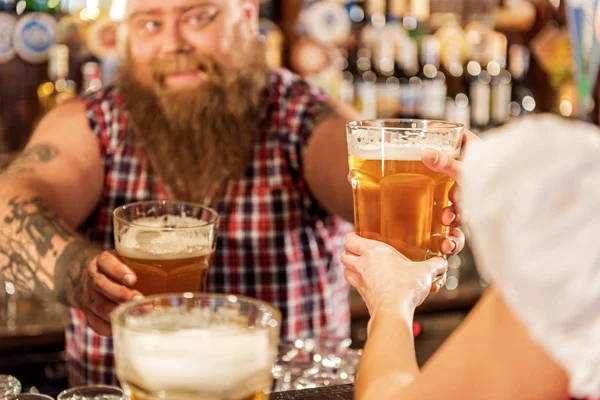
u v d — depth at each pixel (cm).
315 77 321
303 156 194
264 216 196
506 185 70
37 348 254
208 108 192
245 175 196
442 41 350
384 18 342
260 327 79
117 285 116
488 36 356
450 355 78
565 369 71
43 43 289
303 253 200
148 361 74
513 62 361
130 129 197
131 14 193
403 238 110
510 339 73
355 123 116
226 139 193
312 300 202
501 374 73
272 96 198
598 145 70
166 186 197
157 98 196
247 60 195
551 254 68
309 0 322
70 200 187
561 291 68
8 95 290
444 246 115
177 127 193
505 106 359
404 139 108
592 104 330
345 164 186
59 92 291
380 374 85
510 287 70
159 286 115
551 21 358
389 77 343
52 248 151
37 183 177
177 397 74
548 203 68
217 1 190
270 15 324
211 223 117
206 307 82
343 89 333
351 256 109
